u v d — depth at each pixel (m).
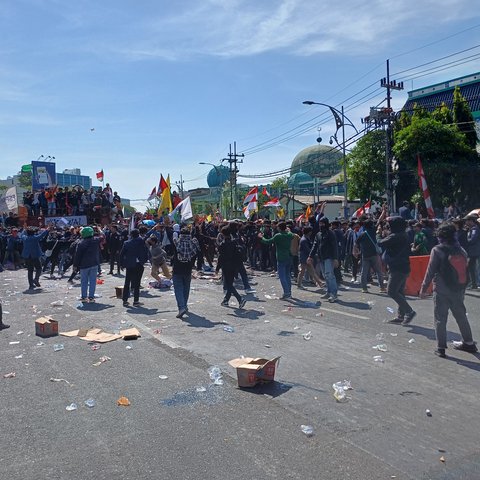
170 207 21.67
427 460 4.06
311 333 8.37
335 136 29.42
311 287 13.69
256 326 9.02
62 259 18.12
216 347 7.62
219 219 26.09
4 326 9.50
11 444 4.57
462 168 27.88
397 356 6.94
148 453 4.30
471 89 39.81
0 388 6.10
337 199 63.59
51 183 39.75
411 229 14.52
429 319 9.30
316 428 4.70
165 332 8.73
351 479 3.78
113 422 4.96
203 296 12.60
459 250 6.89
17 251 22.42
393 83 30.27
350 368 6.45
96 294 13.55
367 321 9.22
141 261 11.51
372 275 15.31
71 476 3.96
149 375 6.37
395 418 4.89
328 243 11.38
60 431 4.80
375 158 34.97
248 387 5.77
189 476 3.89
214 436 4.58
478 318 9.44
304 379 6.07
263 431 4.65
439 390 5.62
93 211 32.91
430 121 28.41
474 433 4.55
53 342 8.27
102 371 6.60
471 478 3.79
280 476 3.85
